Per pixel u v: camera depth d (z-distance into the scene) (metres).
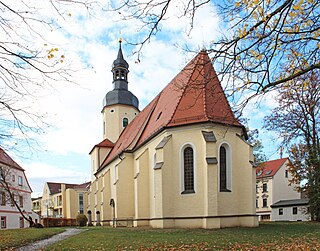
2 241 17.09
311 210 32.94
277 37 6.31
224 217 23.91
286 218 57.19
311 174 32.50
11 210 48.22
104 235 19.17
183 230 21.55
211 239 15.35
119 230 23.77
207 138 23.86
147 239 16.05
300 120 30.53
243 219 24.44
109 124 50.62
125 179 33.19
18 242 16.66
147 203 28.86
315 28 6.35
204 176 23.98
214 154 23.77
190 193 24.58
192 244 13.69
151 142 28.97
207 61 6.94
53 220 50.44
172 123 25.64
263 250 11.75
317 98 21.19
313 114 29.34
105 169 44.72
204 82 6.94
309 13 6.24
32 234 21.36
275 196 63.91
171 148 25.55
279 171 65.25
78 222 42.62
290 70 7.04
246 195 24.56
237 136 25.39
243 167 24.88
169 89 32.47
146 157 29.41
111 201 36.69
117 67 51.66
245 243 13.73
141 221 28.39
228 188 24.73
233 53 6.57
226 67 6.66
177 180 25.16
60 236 20.33
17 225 49.97
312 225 25.72
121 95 50.81
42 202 99.56
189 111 25.66
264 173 66.56
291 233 18.12
